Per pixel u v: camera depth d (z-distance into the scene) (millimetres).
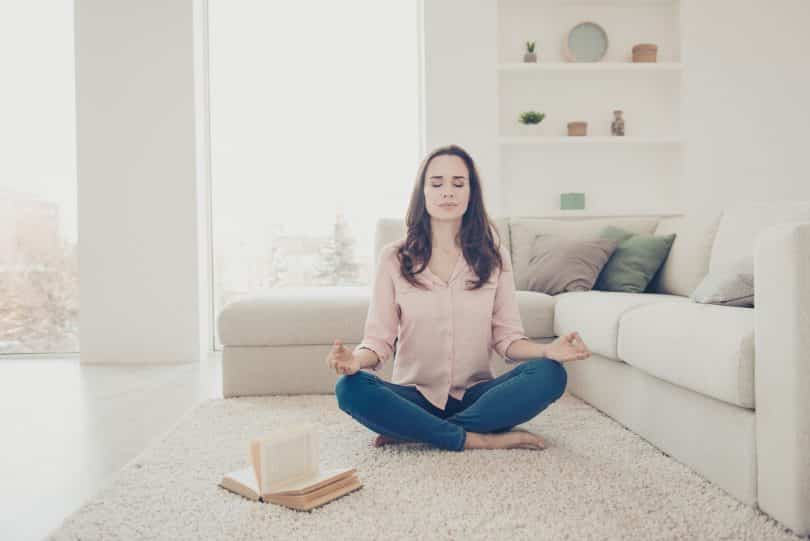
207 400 2656
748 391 1377
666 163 4457
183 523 1353
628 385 2055
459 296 1865
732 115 4230
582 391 2510
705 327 1540
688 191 4254
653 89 4453
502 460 1714
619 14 4445
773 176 4230
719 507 1392
